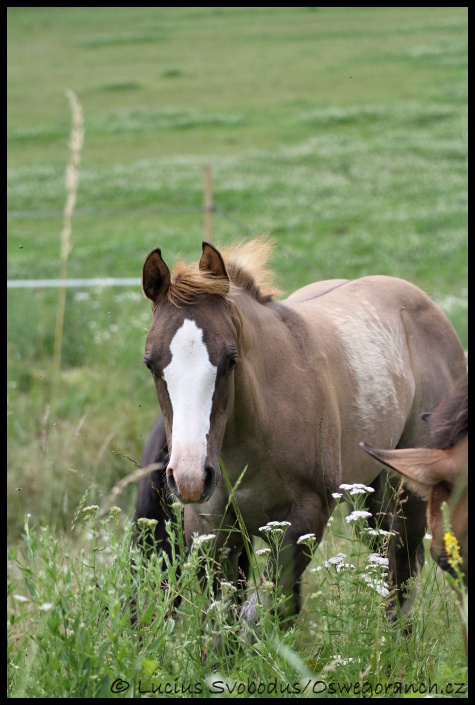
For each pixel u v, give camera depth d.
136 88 60.19
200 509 7.84
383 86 54.97
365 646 6.45
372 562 6.74
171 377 6.79
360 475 8.88
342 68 60.84
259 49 70.00
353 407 8.62
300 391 7.84
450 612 7.31
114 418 14.02
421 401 9.85
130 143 47.53
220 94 57.09
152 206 35.91
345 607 6.51
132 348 16.58
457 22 71.75
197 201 36.09
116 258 28.06
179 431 6.61
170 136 48.31
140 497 8.79
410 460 5.61
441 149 41.44
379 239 29.94
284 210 34.62
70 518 11.48
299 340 8.13
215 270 7.12
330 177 38.81
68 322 18.80
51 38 79.88
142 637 6.55
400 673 6.56
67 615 6.24
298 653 6.52
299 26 78.12
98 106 56.25
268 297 8.31
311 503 7.86
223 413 6.93
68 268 26.53
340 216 33.19
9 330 18.47
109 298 20.14
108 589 6.29
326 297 9.52
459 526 5.48
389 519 9.34
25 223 35.34
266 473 7.62
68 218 7.77
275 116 50.75
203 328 6.86
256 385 7.44
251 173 39.94
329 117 48.84
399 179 37.84
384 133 45.44
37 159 45.22
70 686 6.00
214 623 6.80
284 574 7.54
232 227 32.59
